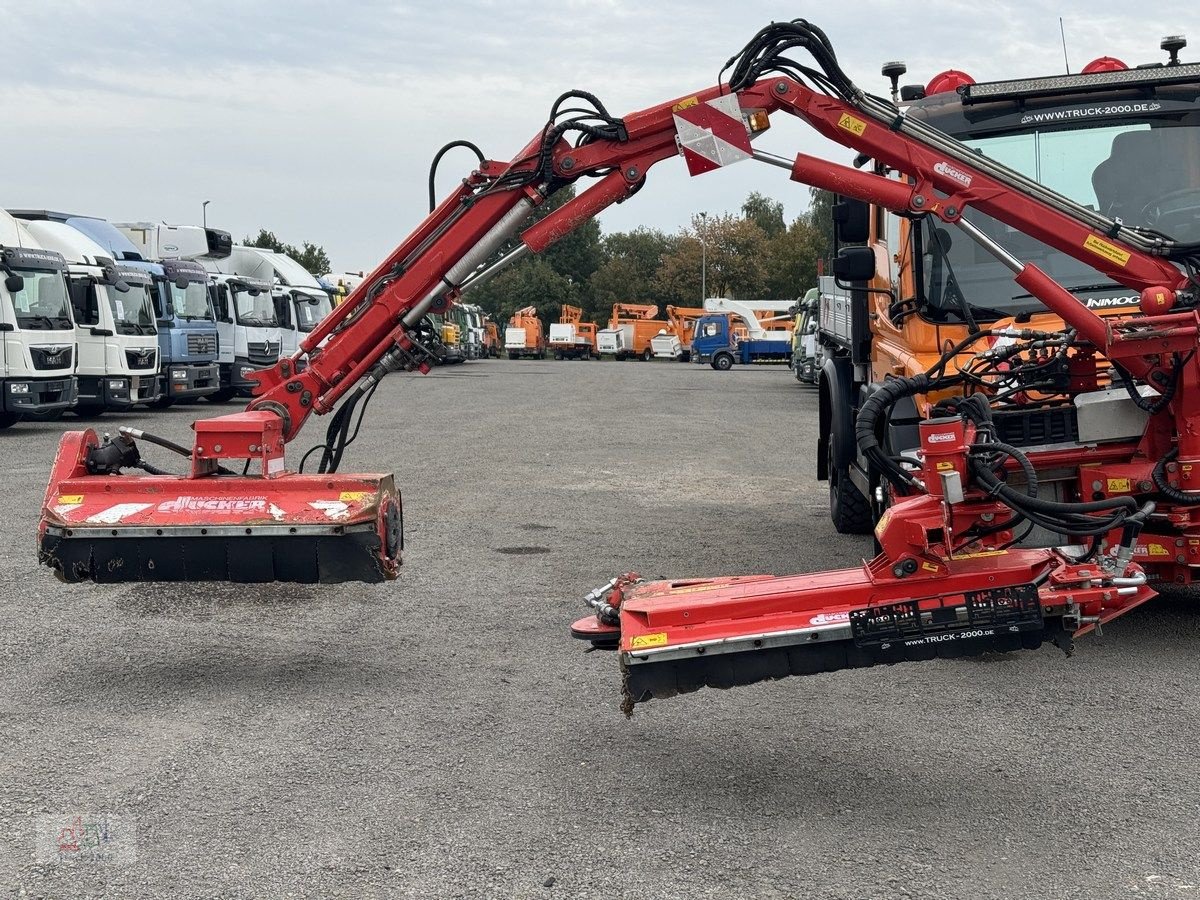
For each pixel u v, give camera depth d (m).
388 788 4.79
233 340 32.38
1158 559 6.19
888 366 8.66
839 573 4.95
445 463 16.55
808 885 3.91
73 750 5.21
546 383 42.53
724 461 17.16
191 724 5.59
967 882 3.92
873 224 9.38
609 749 5.27
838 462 10.49
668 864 4.07
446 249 6.74
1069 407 6.50
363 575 5.97
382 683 6.29
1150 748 5.21
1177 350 5.84
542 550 10.12
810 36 6.31
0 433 21.28
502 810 4.57
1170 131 7.98
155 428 22.34
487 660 6.76
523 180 6.63
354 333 6.80
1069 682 6.23
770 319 66.69
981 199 6.21
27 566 9.25
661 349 79.38
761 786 4.82
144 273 26.33
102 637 7.20
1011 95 8.06
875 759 5.12
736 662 4.68
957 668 6.55
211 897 3.82
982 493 5.12
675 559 9.67
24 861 4.08
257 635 7.30
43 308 21.83
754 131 6.45
